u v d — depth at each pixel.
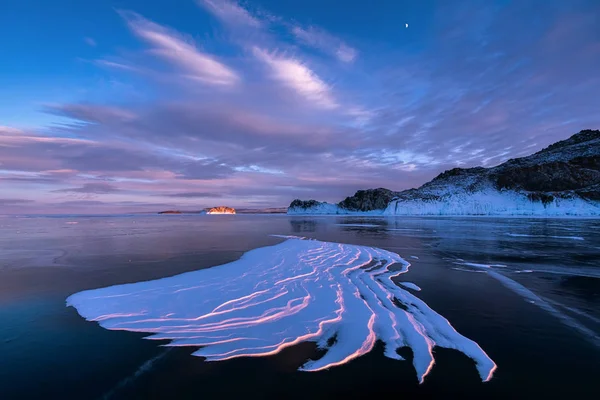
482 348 5.36
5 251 16.36
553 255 15.58
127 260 13.41
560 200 85.44
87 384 4.38
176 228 36.06
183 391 4.19
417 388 4.22
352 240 22.55
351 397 4.04
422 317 6.72
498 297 8.31
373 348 5.31
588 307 7.54
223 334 5.86
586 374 4.57
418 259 14.23
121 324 6.37
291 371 4.63
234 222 54.94
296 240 21.09
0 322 6.55
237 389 4.22
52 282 9.65
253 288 8.71
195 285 9.05
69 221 56.44
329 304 7.39
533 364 4.85
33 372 4.70
